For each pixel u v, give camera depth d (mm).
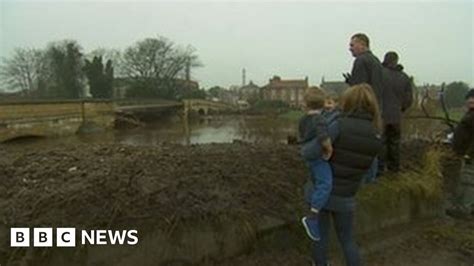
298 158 7230
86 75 83062
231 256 5367
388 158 7371
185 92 86438
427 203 7387
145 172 5977
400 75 7148
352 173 4457
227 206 5445
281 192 6047
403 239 6527
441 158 8430
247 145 8984
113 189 5312
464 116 7195
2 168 6344
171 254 5059
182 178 5836
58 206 4969
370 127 4477
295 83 69750
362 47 6281
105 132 52531
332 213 4660
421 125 11578
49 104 48500
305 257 5602
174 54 103875
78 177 5812
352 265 4633
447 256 6074
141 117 64938
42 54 80312
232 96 90812
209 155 7312
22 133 44250
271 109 34500
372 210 6551
